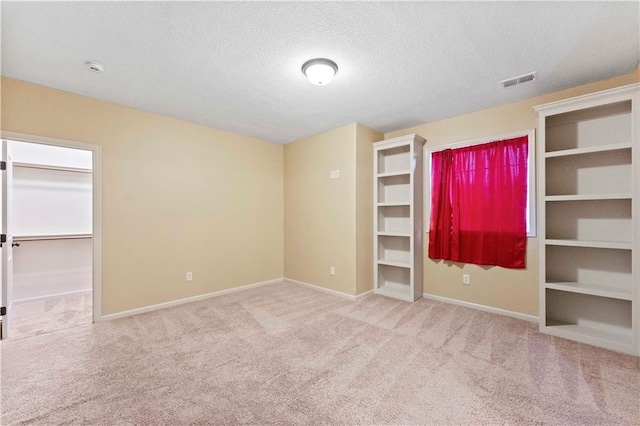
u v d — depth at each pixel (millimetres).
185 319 3070
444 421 1544
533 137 3002
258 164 4555
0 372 2021
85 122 2924
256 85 2684
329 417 1580
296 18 1778
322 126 3971
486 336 2619
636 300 2256
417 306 3504
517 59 2256
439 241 3707
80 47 2076
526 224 3051
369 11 1718
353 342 2502
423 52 2154
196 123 3799
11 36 1931
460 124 3539
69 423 1532
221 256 4059
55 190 3832
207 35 1942
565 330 2594
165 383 1894
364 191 3939
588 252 2693
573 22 1814
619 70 2434
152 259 3383
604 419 1550
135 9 1685
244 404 1688
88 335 2650
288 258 4828
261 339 2564
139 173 3293
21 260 3578
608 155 2594
